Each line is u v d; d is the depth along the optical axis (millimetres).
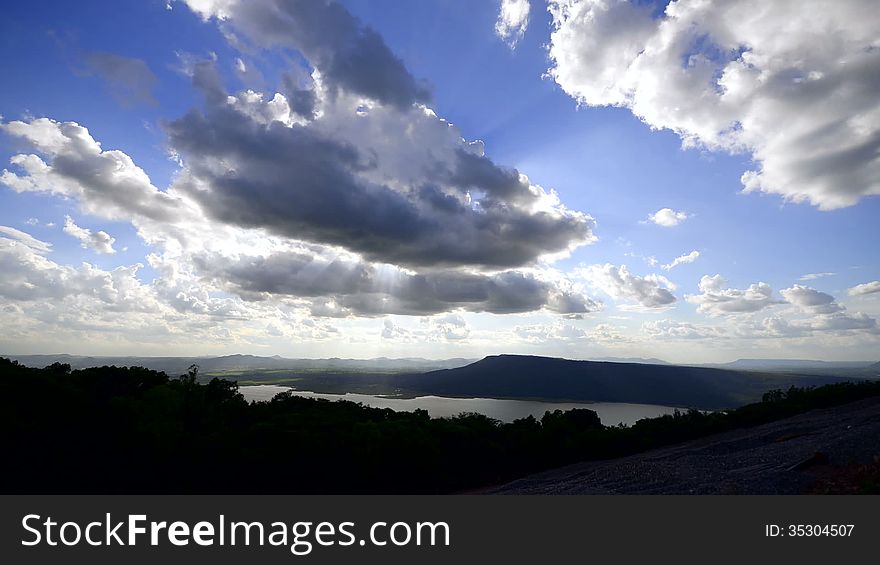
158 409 31953
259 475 29422
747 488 15922
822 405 45531
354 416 42781
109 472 26656
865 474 15133
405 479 31953
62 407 30594
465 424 44562
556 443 39656
